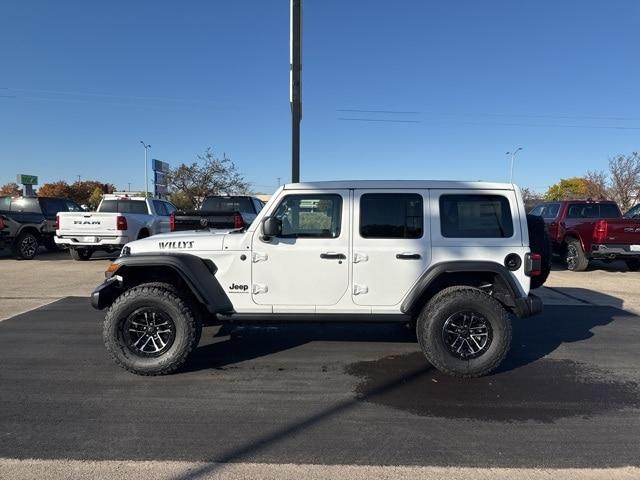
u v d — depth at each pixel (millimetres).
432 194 5113
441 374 5031
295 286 5109
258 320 5152
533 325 7137
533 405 4277
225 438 3635
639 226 12062
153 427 3803
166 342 4938
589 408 4219
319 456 3389
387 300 5109
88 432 3707
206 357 5535
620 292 9883
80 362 5305
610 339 6395
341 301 5117
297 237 5113
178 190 37781
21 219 14328
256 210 14672
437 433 3746
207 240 5145
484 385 4746
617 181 40750
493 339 4875
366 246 5066
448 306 4855
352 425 3871
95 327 6742
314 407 4211
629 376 5016
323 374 5020
